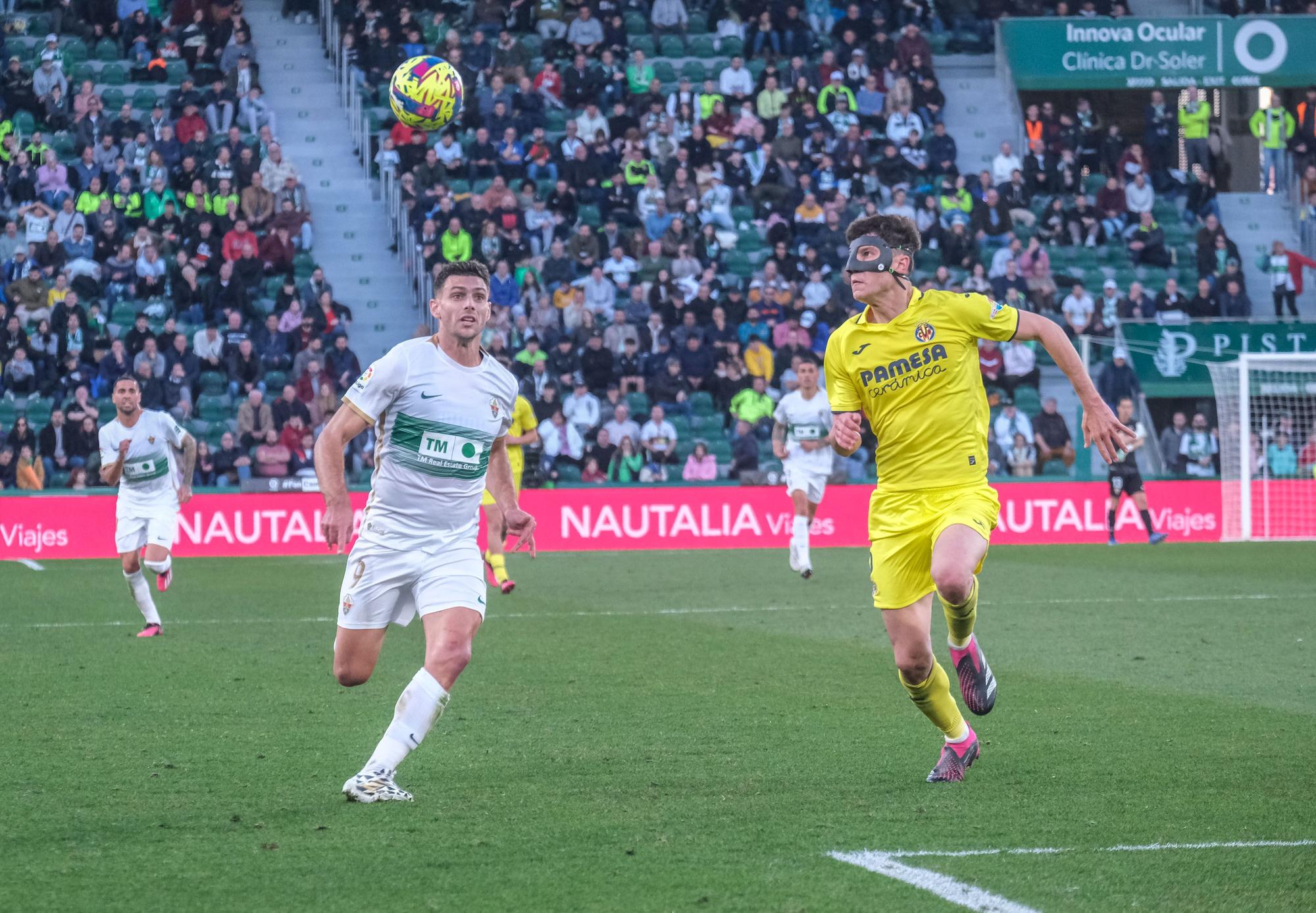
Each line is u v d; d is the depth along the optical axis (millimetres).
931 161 56562
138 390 23797
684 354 48500
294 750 14422
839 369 13344
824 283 51875
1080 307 51562
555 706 17156
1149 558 39000
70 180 52031
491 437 12469
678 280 51281
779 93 56875
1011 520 45000
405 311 52281
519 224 51625
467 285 12188
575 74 56438
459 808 11797
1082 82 58281
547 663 20812
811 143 55781
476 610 12391
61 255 48969
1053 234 55469
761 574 35562
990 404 48438
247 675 19797
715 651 22047
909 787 12602
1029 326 13008
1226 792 12352
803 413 33281
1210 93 61969
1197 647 22141
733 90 57625
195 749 14469
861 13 60469
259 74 58469
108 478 23953
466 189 52844
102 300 49094
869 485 45250
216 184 51750
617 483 44156
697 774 13172
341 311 49094
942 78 61438
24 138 54000
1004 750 14258
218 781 12938
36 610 28297
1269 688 18281
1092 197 57750
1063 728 15508
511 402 12711
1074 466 47375
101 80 56875
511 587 30469
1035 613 26812
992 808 11773
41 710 16906
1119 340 49688
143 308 48906
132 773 13266
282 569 37562
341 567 38156
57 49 54875
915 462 13070
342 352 47000
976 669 13109
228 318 47906
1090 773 13164
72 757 14055
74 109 54219
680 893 9359
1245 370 45000
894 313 13148
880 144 56688
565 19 59062
